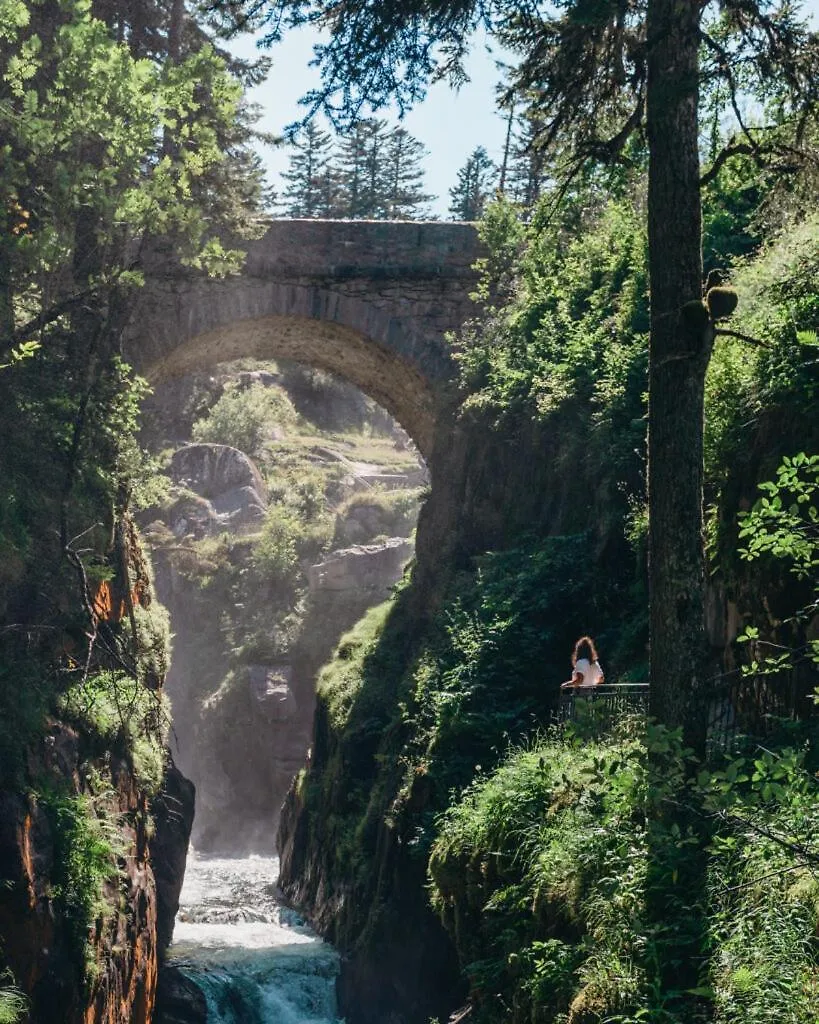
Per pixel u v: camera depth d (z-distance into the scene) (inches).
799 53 367.2
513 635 700.0
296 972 796.0
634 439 690.2
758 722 390.0
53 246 521.0
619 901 332.5
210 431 2544.3
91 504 657.6
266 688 1808.6
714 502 474.3
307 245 1012.5
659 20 360.2
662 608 351.3
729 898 294.8
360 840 806.5
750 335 462.6
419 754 716.0
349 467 2546.8
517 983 388.8
